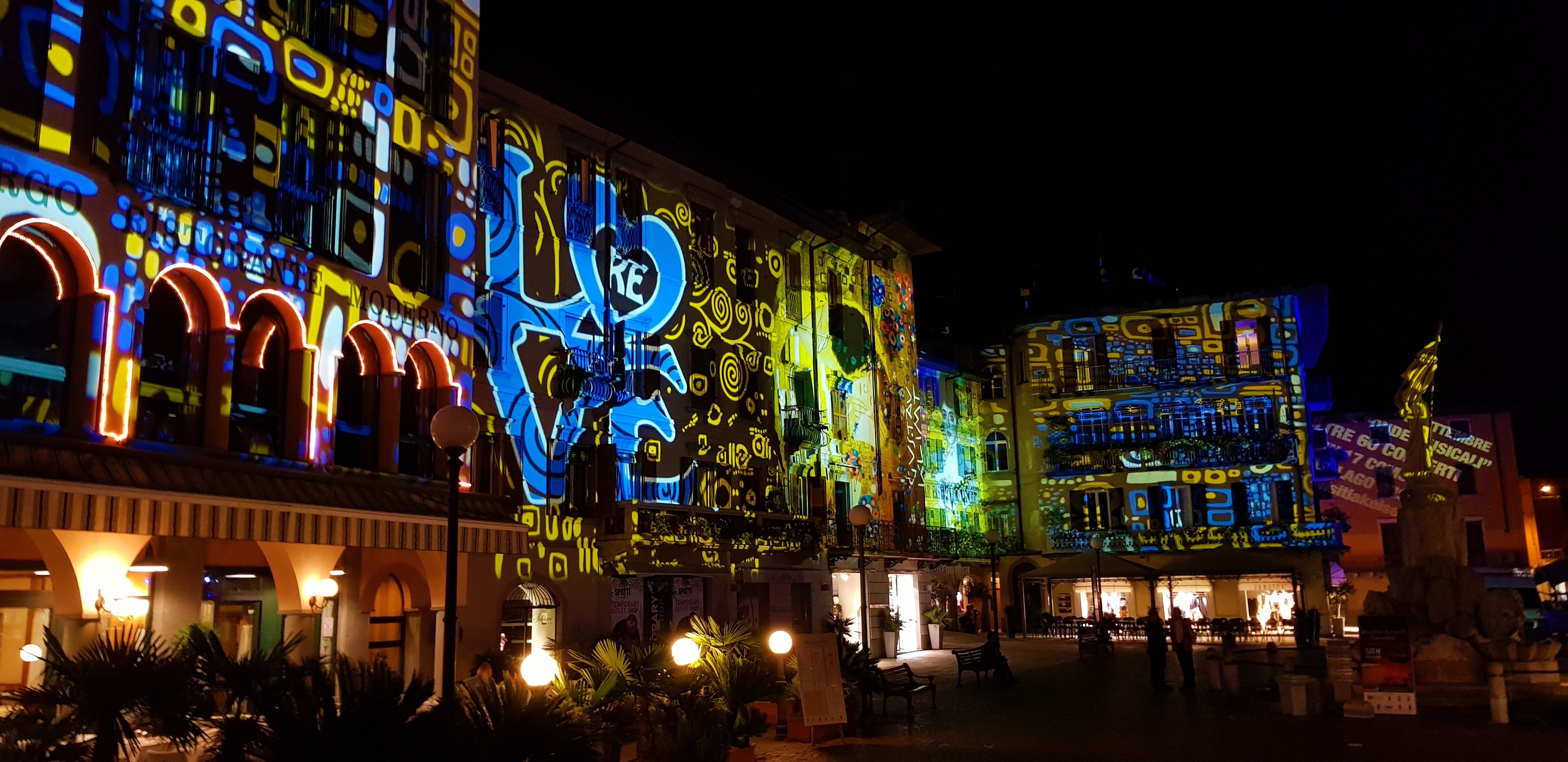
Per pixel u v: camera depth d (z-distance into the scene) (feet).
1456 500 61.46
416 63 60.39
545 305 72.64
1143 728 50.29
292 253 50.39
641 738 38.70
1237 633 125.90
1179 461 148.46
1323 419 163.12
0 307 38.93
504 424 67.87
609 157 80.23
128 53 43.50
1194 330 152.66
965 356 157.79
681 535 77.71
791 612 95.35
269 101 49.96
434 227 61.11
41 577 44.45
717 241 92.12
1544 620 105.40
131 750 29.94
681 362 86.07
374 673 25.44
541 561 69.15
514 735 27.12
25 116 39.37
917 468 126.82
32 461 35.73
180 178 45.11
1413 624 59.72
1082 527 151.74
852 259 116.16
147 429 43.70
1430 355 63.72
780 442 97.45
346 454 53.83
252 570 51.85
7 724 27.40
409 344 57.57
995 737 48.29
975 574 148.56
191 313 46.19
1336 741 44.60
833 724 48.01
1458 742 43.83
